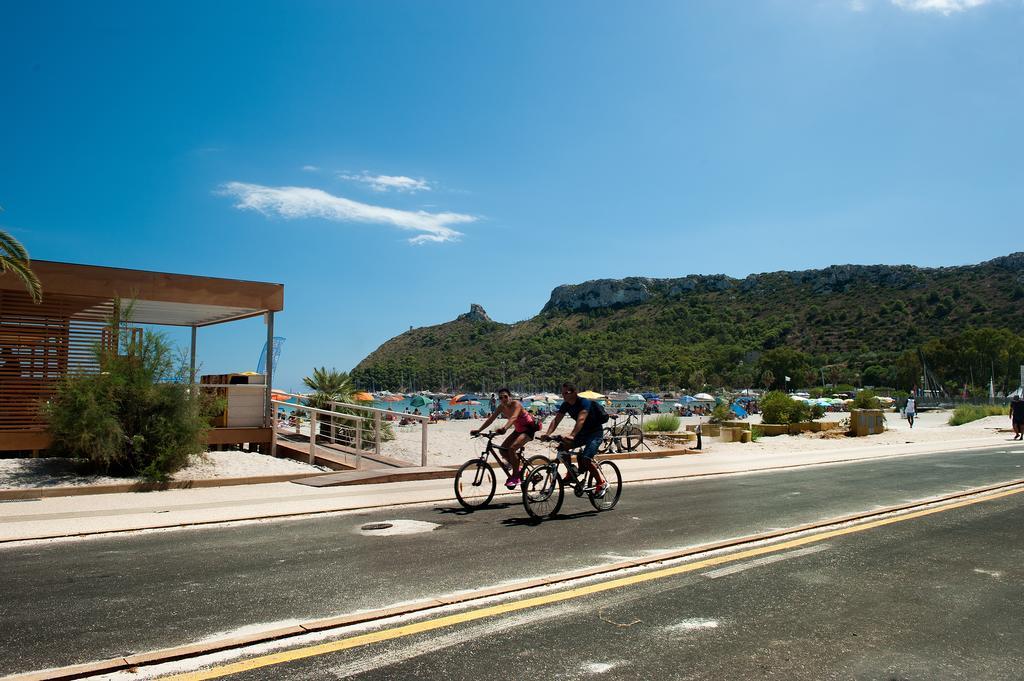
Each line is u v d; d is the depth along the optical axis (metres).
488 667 3.93
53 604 4.98
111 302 14.16
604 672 3.88
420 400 70.19
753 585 5.73
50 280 13.13
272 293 15.68
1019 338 122.44
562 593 5.41
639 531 7.96
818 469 15.41
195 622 4.61
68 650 4.08
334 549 6.85
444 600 5.16
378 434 14.95
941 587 5.75
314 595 5.27
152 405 11.62
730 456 18.91
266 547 6.92
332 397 18.84
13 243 11.70
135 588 5.41
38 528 7.72
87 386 11.28
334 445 16.66
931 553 6.97
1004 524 8.59
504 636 4.45
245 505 9.44
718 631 4.61
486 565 6.25
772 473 14.60
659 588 5.60
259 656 4.05
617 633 4.53
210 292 14.89
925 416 53.31
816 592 5.55
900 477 13.73
